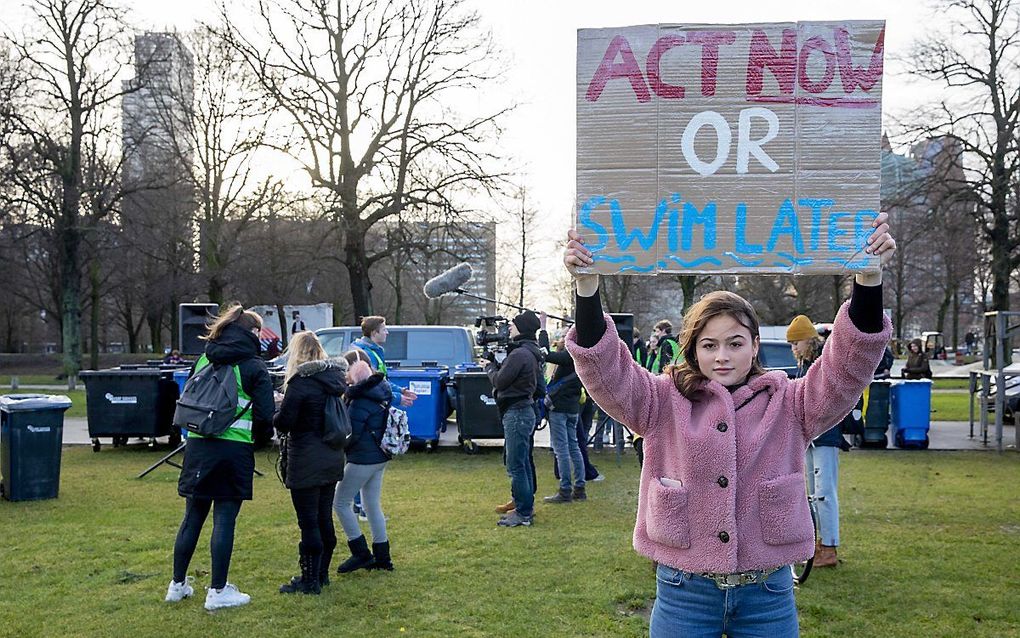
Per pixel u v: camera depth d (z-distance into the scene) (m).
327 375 5.64
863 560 6.57
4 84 26.27
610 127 3.10
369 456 6.16
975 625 5.15
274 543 7.12
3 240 31.44
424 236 27.12
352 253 27.14
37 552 6.86
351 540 6.25
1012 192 26.75
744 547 2.67
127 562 6.57
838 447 6.41
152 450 13.30
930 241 33.09
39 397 9.39
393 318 55.91
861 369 2.67
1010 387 14.86
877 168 3.03
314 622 5.20
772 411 2.76
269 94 24.61
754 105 3.06
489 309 54.97
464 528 7.70
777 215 3.05
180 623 5.19
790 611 2.74
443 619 5.25
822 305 42.00
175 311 38.38
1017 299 49.22
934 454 12.92
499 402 7.85
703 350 2.82
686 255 3.07
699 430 2.73
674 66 3.08
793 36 3.05
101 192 28.47
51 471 9.23
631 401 2.84
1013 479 10.52
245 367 5.44
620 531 7.52
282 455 5.74
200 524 5.60
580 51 3.12
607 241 3.09
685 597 2.75
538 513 8.34
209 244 31.19
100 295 36.53
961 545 7.05
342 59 25.56
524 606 5.48
